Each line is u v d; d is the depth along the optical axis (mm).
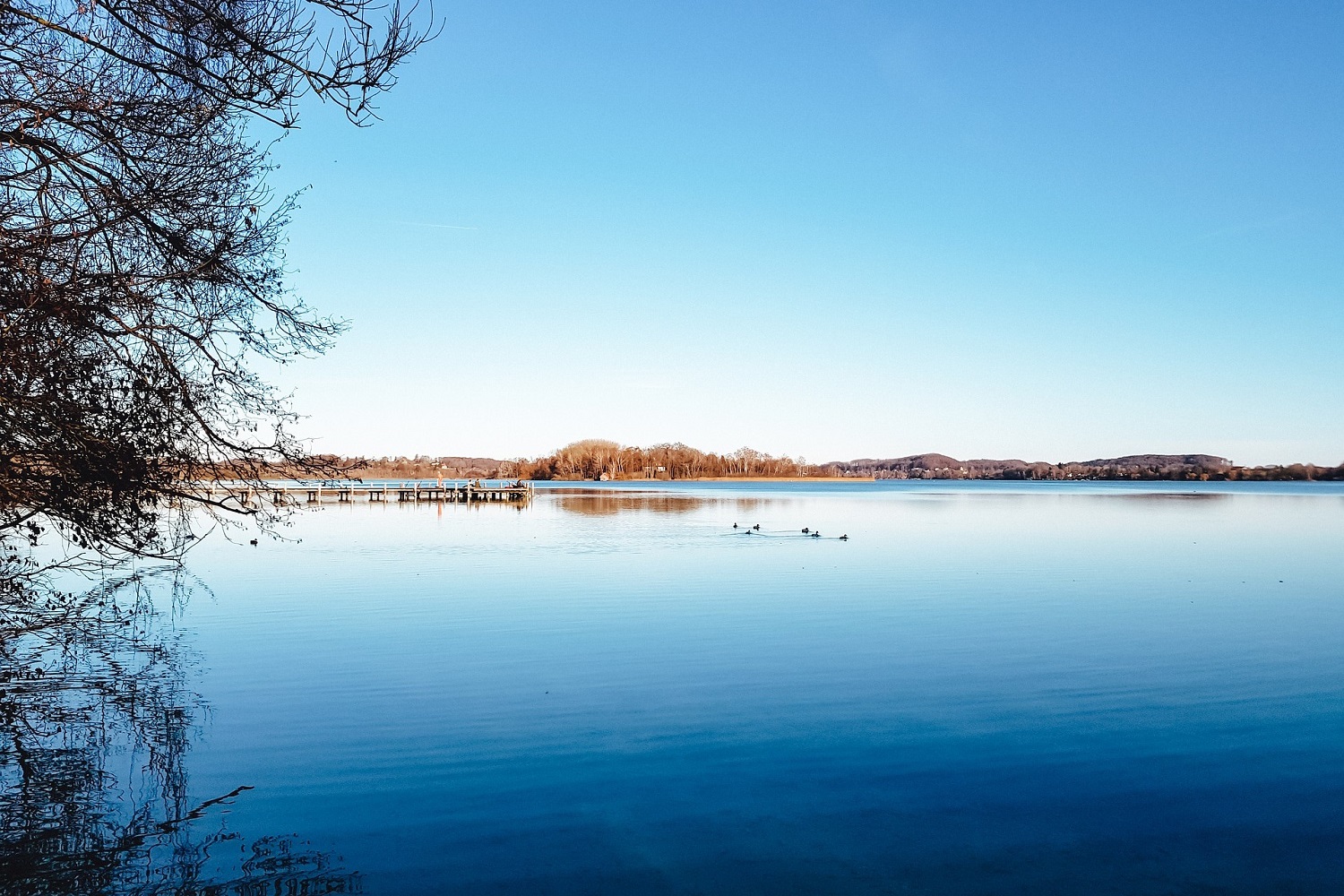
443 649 14680
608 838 7492
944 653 14508
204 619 17391
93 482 9109
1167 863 7168
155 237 8883
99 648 14680
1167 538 38219
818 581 23531
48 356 8398
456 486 96375
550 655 14227
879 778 8930
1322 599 20672
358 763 9180
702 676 12922
